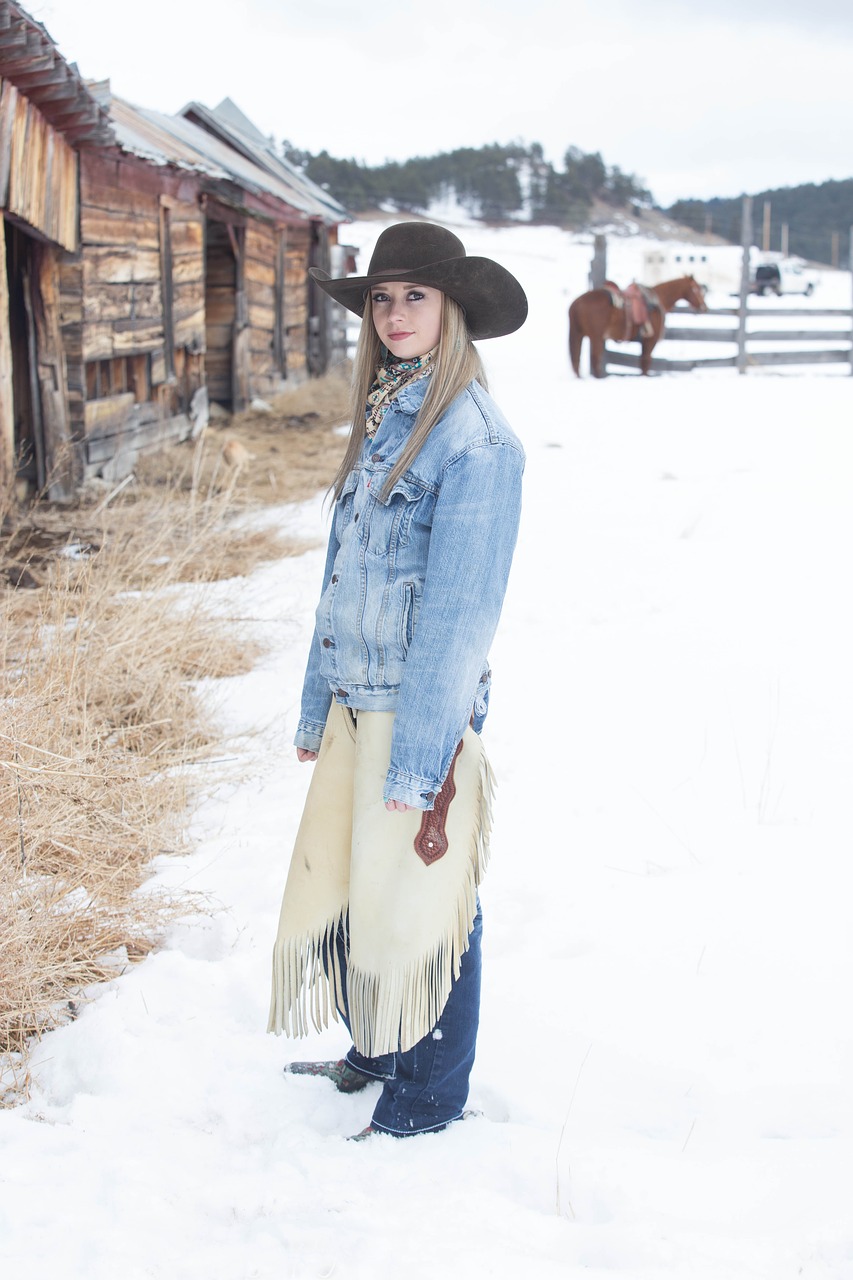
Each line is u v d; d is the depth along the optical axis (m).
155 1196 2.14
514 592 6.94
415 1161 2.30
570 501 9.51
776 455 11.36
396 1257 1.94
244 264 15.12
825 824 3.75
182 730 4.66
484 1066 2.66
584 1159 2.27
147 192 10.72
